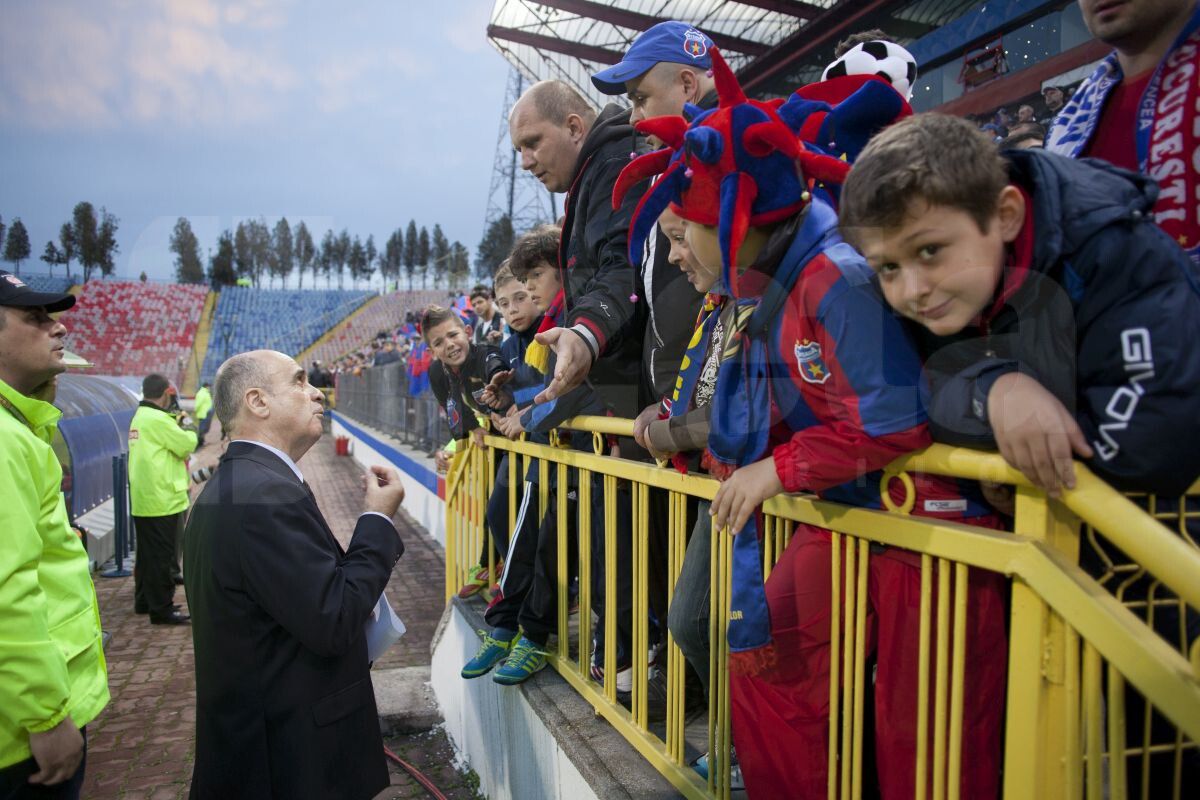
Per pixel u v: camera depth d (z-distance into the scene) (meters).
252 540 1.94
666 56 2.11
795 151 1.25
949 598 1.13
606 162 2.25
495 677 2.76
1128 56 1.38
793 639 1.40
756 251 1.38
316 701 2.01
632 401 2.36
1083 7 1.37
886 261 1.05
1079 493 0.93
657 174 1.62
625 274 2.11
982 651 1.15
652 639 2.45
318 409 2.24
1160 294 0.92
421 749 3.77
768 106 1.39
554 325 2.68
